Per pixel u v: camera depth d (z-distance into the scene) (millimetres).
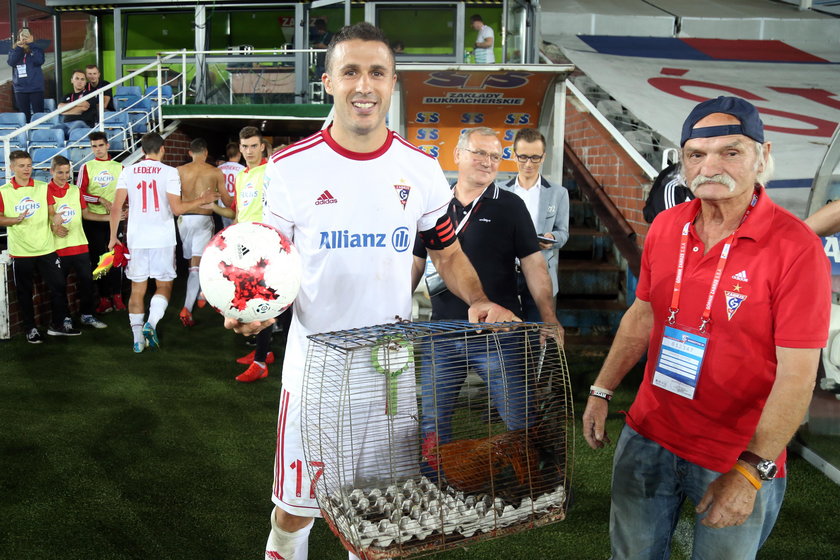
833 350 3387
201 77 10680
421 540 1534
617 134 6527
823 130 6629
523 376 1905
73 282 6945
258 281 1585
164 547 2730
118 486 3273
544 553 2711
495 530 1589
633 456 1912
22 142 9586
